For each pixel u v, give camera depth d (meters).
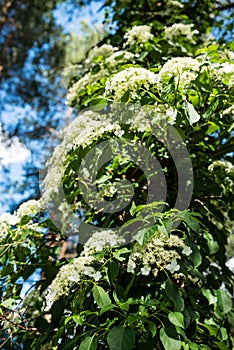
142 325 1.70
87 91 2.63
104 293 1.77
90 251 1.87
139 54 2.90
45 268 2.46
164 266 1.82
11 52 7.25
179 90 1.96
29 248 2.46
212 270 2.29
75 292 2.03
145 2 3.57
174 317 1.71
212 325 2.09
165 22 3.53
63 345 2.02
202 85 1.98
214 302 2.09
